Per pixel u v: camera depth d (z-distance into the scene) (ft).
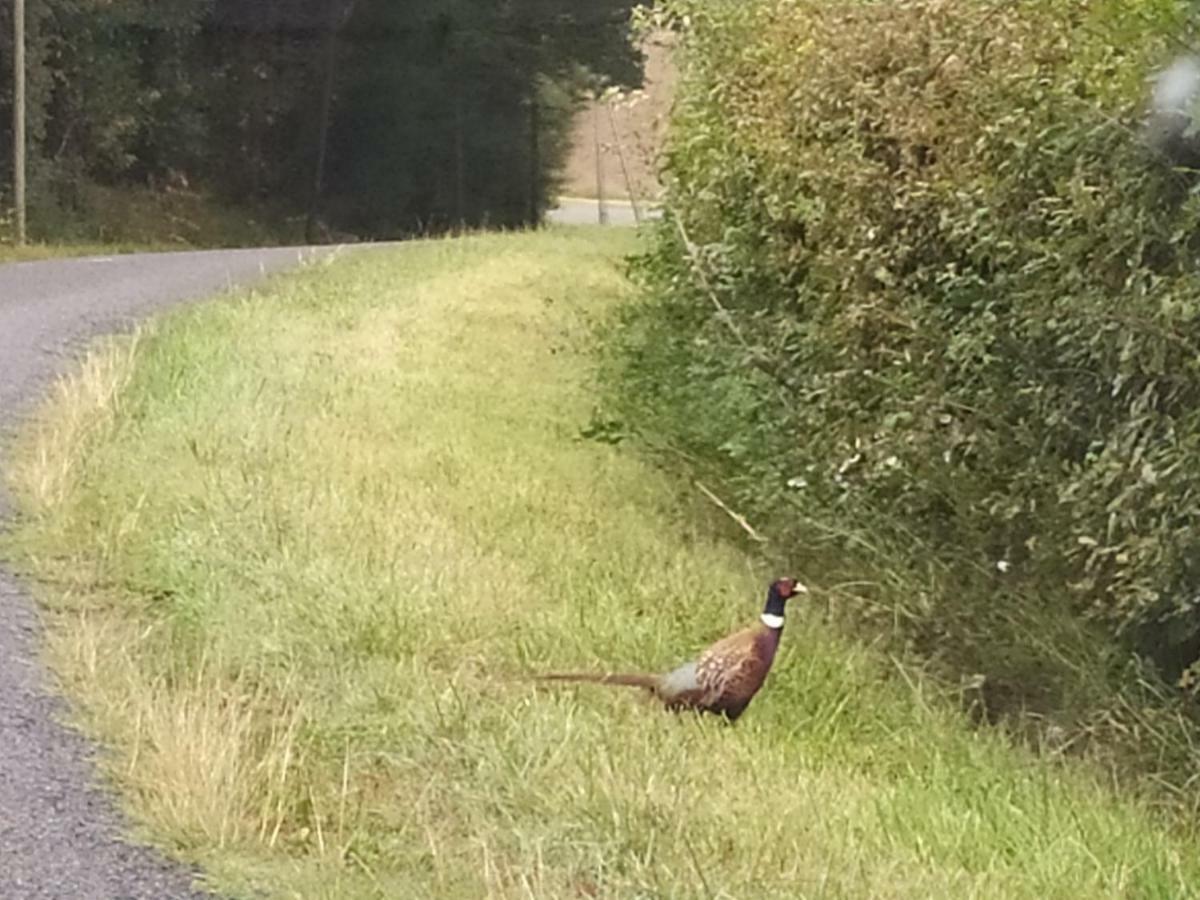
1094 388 27.73
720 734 23.22
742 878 17.69
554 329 60.54
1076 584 27.68
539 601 28.07
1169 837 23.45
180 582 26.76
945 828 20.59
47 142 127.24
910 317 30.71
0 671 23.15
